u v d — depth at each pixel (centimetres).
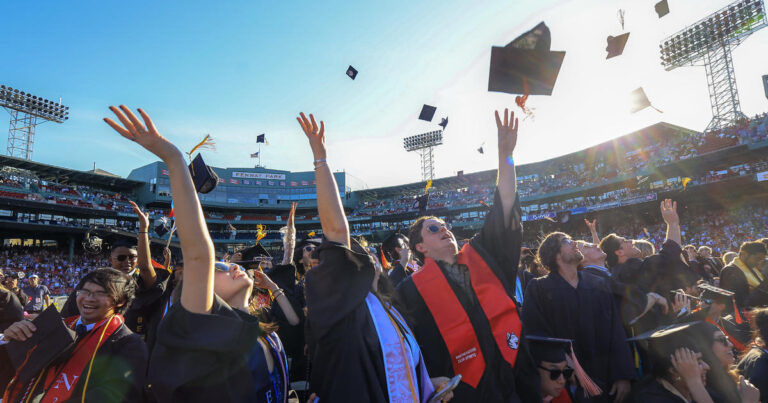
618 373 310
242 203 5441
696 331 274
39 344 246
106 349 260
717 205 3064
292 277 401
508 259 287
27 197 3738
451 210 4647
